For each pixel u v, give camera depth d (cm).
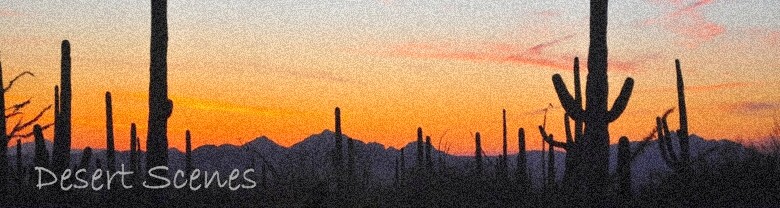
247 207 1573
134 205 1684
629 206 1497
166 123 1722
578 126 1616
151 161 1695
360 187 1675
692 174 1595
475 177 1694
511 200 1636
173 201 1708
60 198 1719
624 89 1527
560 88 1592
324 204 1538
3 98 1930
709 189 1518
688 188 1539
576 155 1588
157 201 1683
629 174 1515
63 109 2002
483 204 1605
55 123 1992
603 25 1583
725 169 1561
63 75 2033
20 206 1616
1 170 1816
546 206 1570
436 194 1634
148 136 1706
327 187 1568
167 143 1720
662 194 1563
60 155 1988
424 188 1655
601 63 1575
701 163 1642
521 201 1630
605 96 1557
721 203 1488
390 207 1584
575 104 1579
